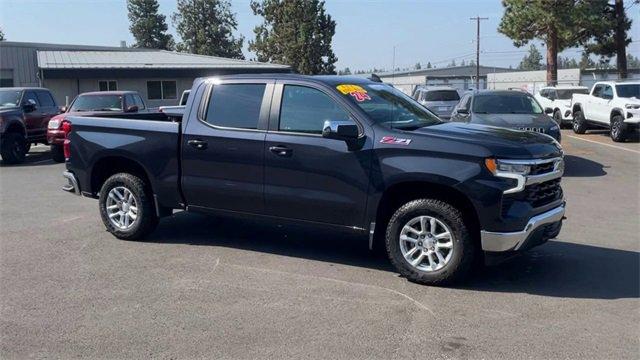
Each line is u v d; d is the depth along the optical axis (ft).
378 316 16.14
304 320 15.85
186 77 124.47
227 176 21.34
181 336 14.89
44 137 55.57
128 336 14.92
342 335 14.94
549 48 109.40
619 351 14.10
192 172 22.06
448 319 15.94
